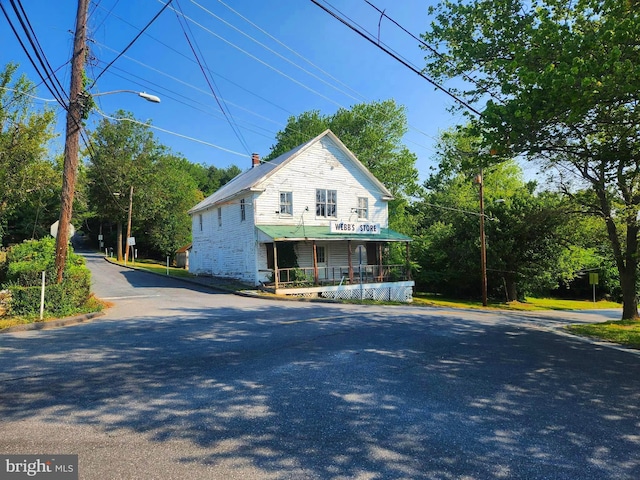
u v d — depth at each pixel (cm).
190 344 812
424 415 466
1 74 2528
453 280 3469
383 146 3969
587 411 498
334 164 2544
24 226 4056
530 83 748
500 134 872
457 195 3612
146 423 427
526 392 566
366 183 2670
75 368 630
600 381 639
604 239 1900
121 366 643
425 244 3647
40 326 1017
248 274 2325
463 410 487
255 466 341
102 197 4822
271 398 507
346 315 1325
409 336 970
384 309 1647
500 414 477
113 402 487
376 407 486
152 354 725
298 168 2403
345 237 2302
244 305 1547
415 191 4266
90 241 7000
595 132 911
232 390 534
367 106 3988
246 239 2355
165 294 1956
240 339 866
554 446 396
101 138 4803
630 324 1466
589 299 4338
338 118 4088
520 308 2852
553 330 1332
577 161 1222
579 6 827
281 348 787
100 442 383
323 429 419
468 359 757
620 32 668
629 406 521
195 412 459
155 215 5097
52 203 4106
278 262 2306
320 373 621
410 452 374
